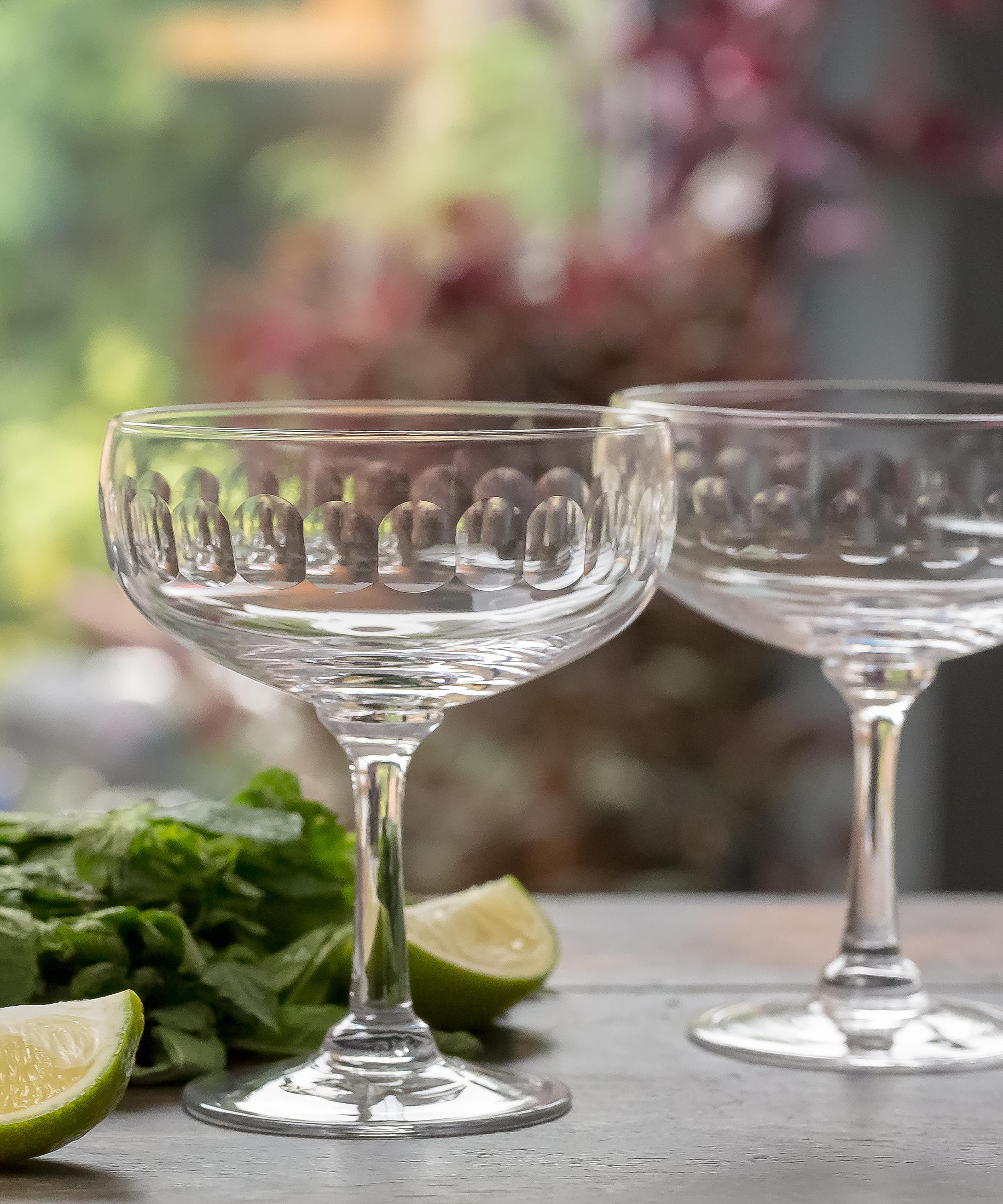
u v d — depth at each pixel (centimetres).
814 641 68
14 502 164
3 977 63
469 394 135
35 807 162
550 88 160
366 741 62
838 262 146
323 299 148
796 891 143
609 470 60
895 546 65
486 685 61
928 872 141
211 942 67
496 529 59
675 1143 61
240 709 145
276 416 64
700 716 140
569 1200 57
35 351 165
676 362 136
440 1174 59
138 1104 63
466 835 136
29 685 162
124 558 61
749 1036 67
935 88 147
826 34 148
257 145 165
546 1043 67
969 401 73
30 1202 57
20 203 164
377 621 59
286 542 59
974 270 140
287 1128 60
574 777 136
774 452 66
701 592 68
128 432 61
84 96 165
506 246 139
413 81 163
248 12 164
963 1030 68
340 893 68
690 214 143
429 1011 66
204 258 165
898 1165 59
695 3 148
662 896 85
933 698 141
